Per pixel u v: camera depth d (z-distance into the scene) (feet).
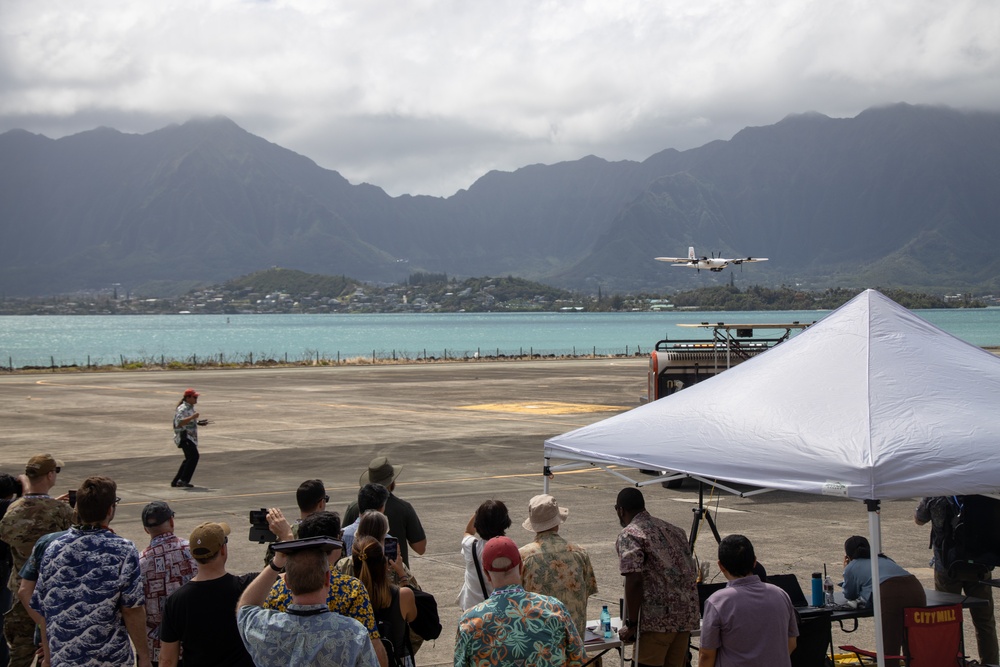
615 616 31.04
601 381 159.84
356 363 234.99
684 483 62.18
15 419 104.78
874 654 25.67
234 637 17.44
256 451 77.82
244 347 428.15
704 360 66.49
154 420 103.76
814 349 26.81
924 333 27.07
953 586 27.48
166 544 20.94
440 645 29.55
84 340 540.52
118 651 19.90
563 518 21.80
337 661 14.78
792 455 22.27
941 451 21.44
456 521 48.85
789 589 24.79
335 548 15.16
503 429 92.12
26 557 24.21
